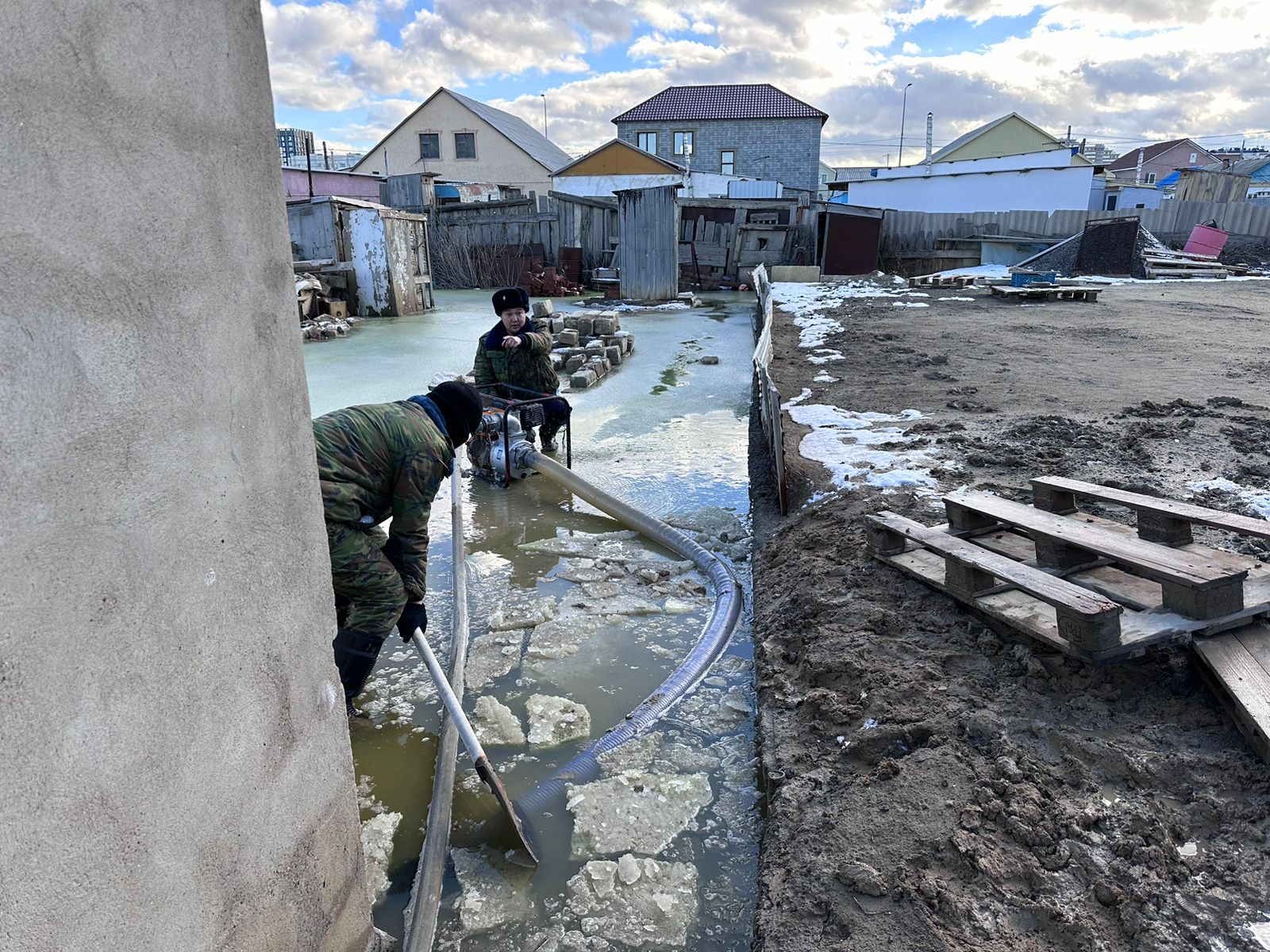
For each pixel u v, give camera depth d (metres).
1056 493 3.54
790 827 2.44
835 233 19.86
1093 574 3.14
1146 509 3.12
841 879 2.15
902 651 3.16
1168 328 10.84
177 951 1.32
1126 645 2.62
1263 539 3.65
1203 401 6.68
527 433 6.23
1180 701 2.63
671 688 3.36
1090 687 2.75
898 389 7.56
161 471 1.24
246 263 1.45
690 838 2.60
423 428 2.99
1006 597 3.18
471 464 6.58
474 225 21.84
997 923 1.97
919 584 3.60
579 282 21.22
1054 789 2.36
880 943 1.95
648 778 2.87
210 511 1.36
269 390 1.53
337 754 1.84
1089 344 9.76
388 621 3.02
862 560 3.91
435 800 2.64
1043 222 21.31
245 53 1.42
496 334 6.14
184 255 1.27
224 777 1.43
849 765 2.66
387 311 15.41
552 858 2.52
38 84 0.99
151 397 1.21
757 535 4.90
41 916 1.05
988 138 43.97
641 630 3.95
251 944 1.54
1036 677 2.83
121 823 1.19
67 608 1.07
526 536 5.16
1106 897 1.99
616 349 10.27
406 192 22.11
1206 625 2.68
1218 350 9.17
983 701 2.78
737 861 2.51
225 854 1.44
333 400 7.88
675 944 2.21
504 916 2.30
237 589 1.45
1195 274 18.28
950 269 21.39
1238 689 2.45
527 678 3.54
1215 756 2.38
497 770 2.94
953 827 2.26
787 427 6.43
